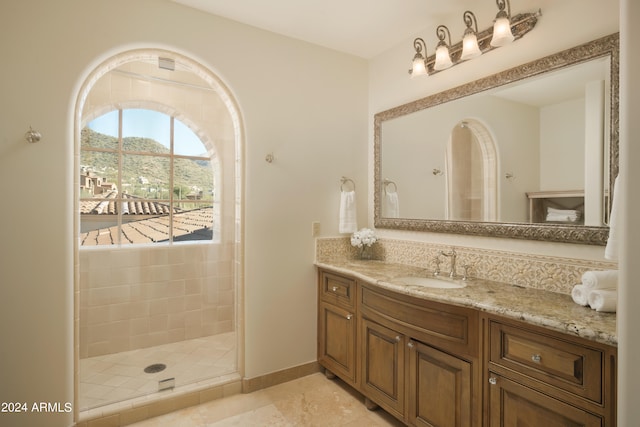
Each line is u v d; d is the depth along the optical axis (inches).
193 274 121.0
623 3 36.1
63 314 69.6
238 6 82.7
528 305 55.8
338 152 105.8
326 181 103.6
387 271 87.0
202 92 121.6
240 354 91.2
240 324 91.1
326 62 103.7
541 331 50.0
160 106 115.3
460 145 82.7
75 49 70.8
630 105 35.3
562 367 47.4
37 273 67.5
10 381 65.5
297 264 98.6
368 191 111.8
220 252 125.6
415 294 67.2
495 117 75.0
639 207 34.7
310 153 100.6
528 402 51.5
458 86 83.2
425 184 91.7
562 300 59.2
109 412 74.9
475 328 58.8
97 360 103.1
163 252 116.0
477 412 58.3
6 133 65.0
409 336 70.3
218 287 125.3
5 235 65.0
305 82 99.8
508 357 54.2
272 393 90.4
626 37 35.7
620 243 36.4
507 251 73.5
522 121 70.1
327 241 103.3
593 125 60.1
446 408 63.0
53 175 68.8
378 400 78.0
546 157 66.4
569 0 63.8
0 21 64.6
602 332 42.9
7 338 65.2
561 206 64.1
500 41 68.9
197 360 103.9
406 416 70.6
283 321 96.2
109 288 107.3
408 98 97.6
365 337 82.5
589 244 60.7
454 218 84.0
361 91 110.7
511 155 72.1
